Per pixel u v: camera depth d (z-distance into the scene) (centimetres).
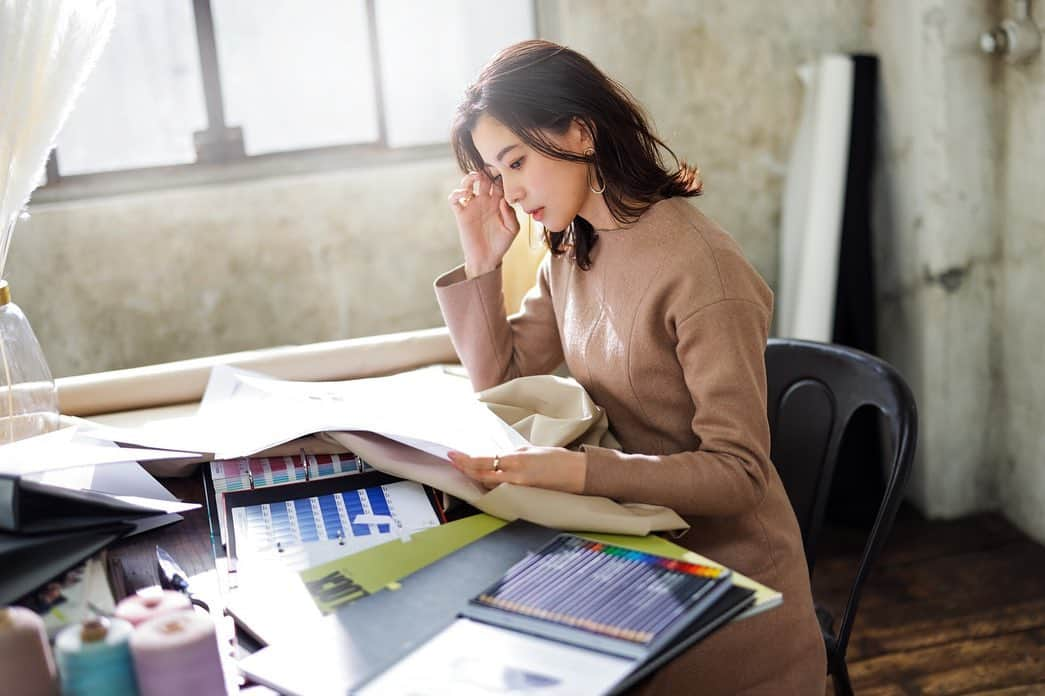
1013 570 246
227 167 277
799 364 154
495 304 152
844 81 261
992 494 274
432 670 81
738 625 119
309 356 178
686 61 271
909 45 254
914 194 260
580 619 85
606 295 133
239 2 270
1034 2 234
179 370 172
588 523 106
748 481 116
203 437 129
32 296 267
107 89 267
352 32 279
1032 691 204
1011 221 254
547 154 125
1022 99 244
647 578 92
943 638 222
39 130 128
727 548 125
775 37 273
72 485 119
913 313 267
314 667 82
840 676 143
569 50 127
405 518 114
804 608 127
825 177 262
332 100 281
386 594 92
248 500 119
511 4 282
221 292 277
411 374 173
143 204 267
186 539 111
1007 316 260
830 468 150
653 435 133
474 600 89
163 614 80
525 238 215
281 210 276
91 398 166
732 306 120
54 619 91
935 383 265
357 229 281
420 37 281
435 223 286
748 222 284
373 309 288
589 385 138
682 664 114
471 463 112
